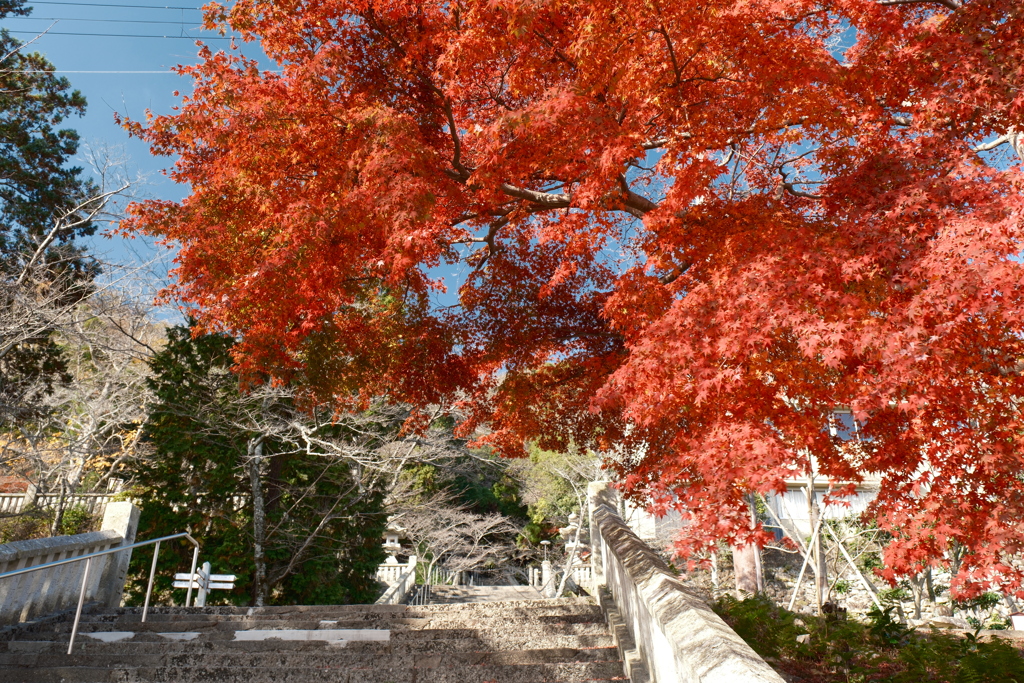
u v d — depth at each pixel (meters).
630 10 6.00
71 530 16.92
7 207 20.05
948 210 5.02
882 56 6.45
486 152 6.99
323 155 7.54
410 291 10.12
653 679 4.86
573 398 10.25
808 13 6.61
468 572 32.59
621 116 6.80
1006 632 8.69
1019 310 4.23
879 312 5.02
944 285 4.36
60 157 21.56
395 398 10.80
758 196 7.02
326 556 15.36
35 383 18.59
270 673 5.28
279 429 14.55
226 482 14.70
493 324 10.61
